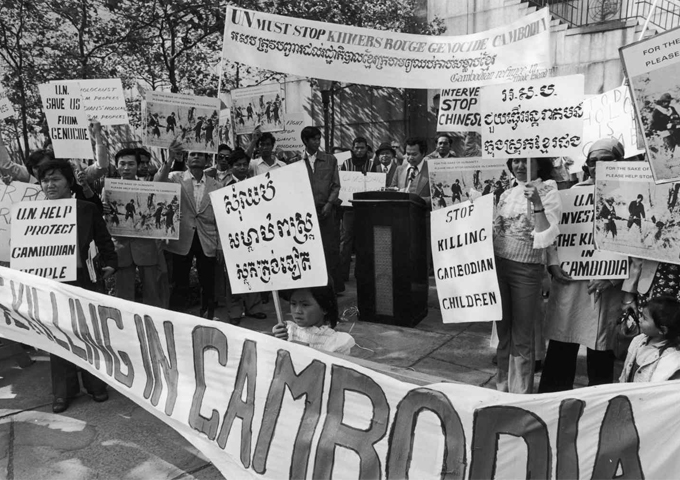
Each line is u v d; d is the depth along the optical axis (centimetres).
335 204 684
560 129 339
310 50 466
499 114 354
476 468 219
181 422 298
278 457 262
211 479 318
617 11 1056
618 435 213
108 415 398
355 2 1004
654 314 273
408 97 1199
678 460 209
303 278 292
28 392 444
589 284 370
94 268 504
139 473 325
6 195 476
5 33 915
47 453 347
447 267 367
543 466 216
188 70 1032
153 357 316
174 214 493
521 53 420
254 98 683
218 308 660
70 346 367
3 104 512
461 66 443
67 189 416
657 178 277
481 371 462
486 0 1101
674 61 263
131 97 1162
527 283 360
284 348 265
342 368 249
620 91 472
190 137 530
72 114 480
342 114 1290
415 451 229
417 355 499
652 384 212
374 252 572
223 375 285
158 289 532
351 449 243
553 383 399
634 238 335
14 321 404
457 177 564
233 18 477
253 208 298
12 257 398
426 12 1179
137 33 934
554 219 343
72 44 978
